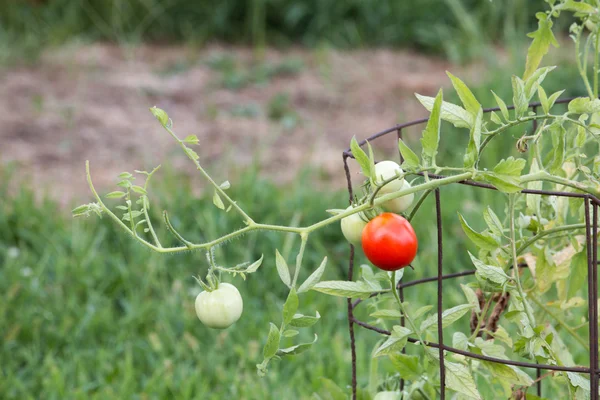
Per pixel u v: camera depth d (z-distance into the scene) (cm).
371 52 584
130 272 281
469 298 174
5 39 573
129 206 154
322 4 607
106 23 626
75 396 225
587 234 155
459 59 530
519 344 164
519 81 152
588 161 176
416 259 282
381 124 447
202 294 154
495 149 350
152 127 447
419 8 598
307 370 237
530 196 171
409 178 217
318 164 392
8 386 231
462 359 171
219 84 523
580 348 228
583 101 152
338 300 266
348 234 157
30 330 250
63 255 283
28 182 356
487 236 160
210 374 237
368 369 233
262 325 254
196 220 306
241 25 627
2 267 284
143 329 258
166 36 630
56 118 454
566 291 184
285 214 312
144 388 229
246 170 354
